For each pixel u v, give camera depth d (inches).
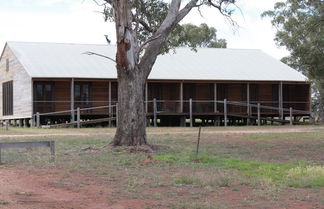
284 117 1683.1
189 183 433.1
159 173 490.9
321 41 1031.6
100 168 530.0
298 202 357.7
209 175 460.8
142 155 640.4
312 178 442.0
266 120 1582.2
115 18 676.1
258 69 1612.9
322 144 812.6
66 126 1331.2
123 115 708.7
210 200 363.9
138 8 847.1
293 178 451.8
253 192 392.8
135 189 405.7
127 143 707.4
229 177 452.4
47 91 1422.2
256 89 1596.9
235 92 1572.3
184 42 957.8
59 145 772.6
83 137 938.7
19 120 1518.2
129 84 703.7
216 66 1600.6
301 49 1060.5
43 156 633.0
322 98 1834.4
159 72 1480.1
